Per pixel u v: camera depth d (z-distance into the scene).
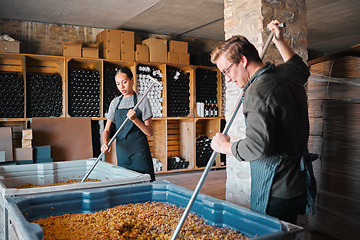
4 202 1.79
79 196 1.92
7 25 5.25
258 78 1.45
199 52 7.10
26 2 4.55
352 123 2.69
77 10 4.94
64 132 5.17
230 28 3.33
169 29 6.28
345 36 7.36
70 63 5.62
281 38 1.75
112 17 5.34
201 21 5.73
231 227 1.59
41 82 5.11
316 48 8.72
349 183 2.70
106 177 2.93
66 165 3.12
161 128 6.20
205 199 1.74
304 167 1.51
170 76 6.21
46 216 1.82
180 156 6.75
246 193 3.04
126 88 2.93
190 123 6.41
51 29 5.59
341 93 2.79
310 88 3.09
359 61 2.67
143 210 1.89
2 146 4.43
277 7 3.03
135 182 2.16
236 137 3.19
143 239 1.53
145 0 4.53
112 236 1.50
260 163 1.54
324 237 2.90
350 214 2.69
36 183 2.95
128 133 2.88
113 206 2.00
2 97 4.84
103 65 5.53
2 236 1.91
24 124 5.30
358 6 5.14
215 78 6.67
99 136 5.69
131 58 5.75
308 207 1.58
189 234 1.53
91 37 5.95
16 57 5.05
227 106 3.36
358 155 2.64
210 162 1.51
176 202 2.01
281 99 1.37
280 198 1.50
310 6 5.13
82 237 1.49
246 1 3.09
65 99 5.22
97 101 5.57
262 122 1.32
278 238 1.17
